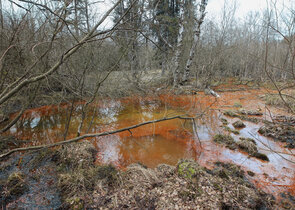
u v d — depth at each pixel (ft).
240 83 50.88
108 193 11.66
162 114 27.43
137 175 12.94
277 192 11.78
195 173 12.64
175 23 39.14
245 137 19.36
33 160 14.84
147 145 18.11
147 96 36.65
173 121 24.16
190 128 21.90
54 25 9.84
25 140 18.19
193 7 39.14
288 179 12.96
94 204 10.89
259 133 20.34
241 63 57.52
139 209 10.48
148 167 14.60
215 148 17.37
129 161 15.52
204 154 16.37
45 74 7.82
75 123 23.50
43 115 25.72
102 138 19.45
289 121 22.72
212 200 10.68
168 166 14.19
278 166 14.47
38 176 13.20
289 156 15.76
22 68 13.19
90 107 28.76
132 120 24.91
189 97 35.81
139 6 9.73
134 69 36.42
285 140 18.30
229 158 15.64
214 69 45.88
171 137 19.79
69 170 13.87
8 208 10.71
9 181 12.27
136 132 20.94
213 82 50.75
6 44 10.98
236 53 57.16
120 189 11.93
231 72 63.41
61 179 12.68
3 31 10.21
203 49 45.96
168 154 16.61
